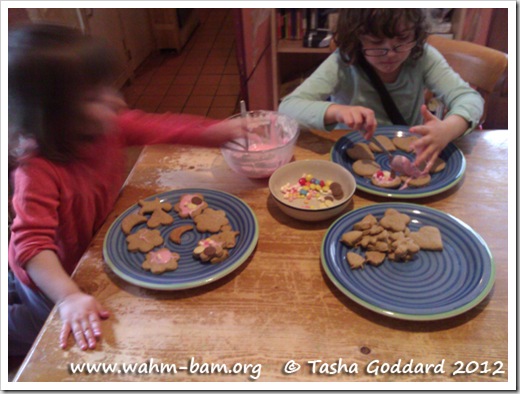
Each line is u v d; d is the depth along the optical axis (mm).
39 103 750
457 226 823
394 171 997
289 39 2184
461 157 1016
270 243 850
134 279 751
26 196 828
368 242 791
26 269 806
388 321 689
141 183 1039
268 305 725
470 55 1314
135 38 3377
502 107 1976
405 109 1363
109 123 854
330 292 743
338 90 1375
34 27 759
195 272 777
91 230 1006
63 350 669
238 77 3270
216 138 1059
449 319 685
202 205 926
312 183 983
